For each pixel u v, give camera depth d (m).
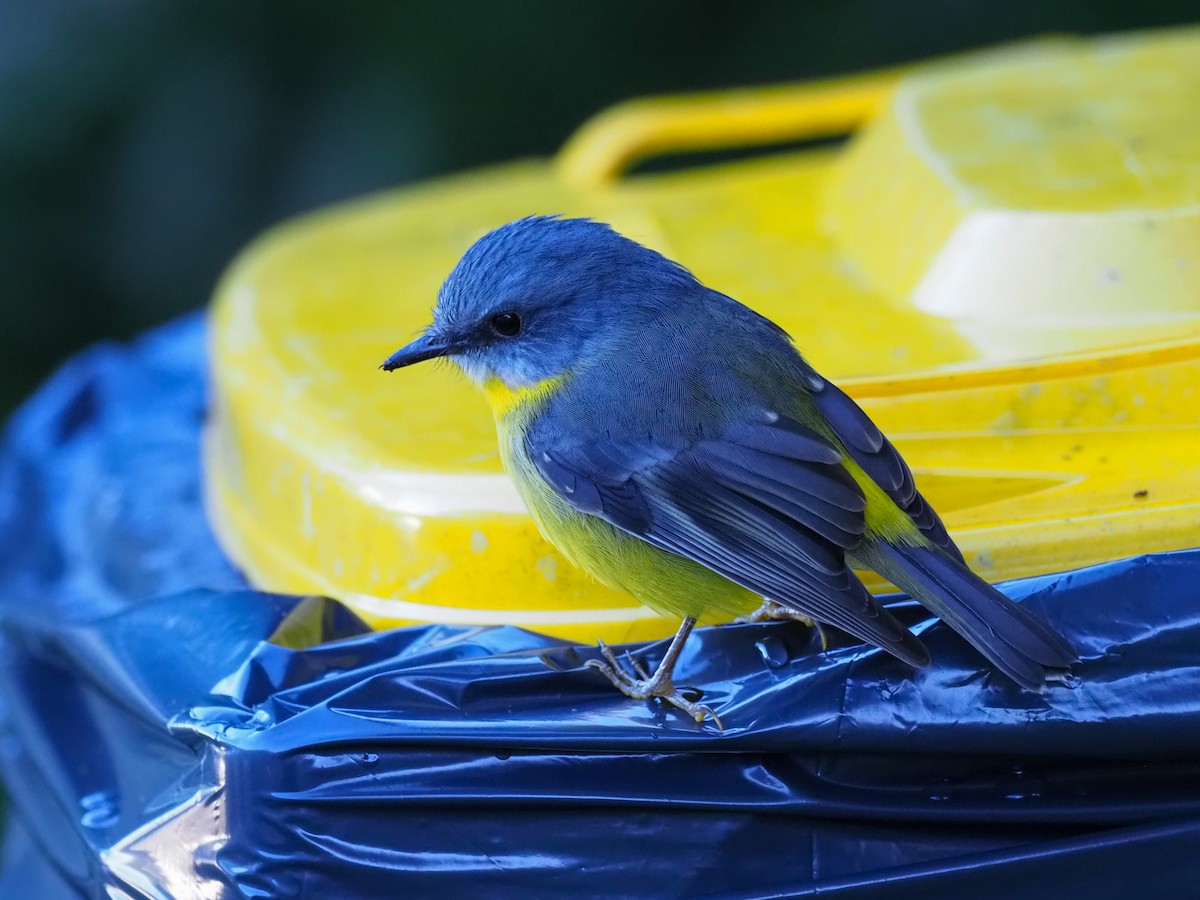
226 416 7.19
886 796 4.96
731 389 5.70
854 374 5.83
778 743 4.92
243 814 4.79
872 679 4.98
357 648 5.31
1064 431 5.71
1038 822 4.93
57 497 9.03
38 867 6.75
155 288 13.02
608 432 5.75
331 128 12.71
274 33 12.82
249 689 5.07
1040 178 6.51
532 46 13.11
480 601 5.67
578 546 5.66
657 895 4.92
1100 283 6.07
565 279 6.03
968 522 5.57
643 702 5.08
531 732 4.90
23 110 12.52
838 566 5.16
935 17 13.29
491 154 13.05
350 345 7.03
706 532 5.59
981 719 4.87
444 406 6.33
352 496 5.81
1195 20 12.90
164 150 12.70
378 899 4.82
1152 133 6.87
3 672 6.78
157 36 12.68
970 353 5.95
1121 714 4.83
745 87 13.45
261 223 12.88
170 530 7.65
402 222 8.92
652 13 13.45
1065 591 5.02
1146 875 4.88
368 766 4.84
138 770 5.50
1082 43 10.33
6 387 13.27
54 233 12.93
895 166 7.17
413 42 12.92
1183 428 5.70
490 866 4.89
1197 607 4.90
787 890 4.86
